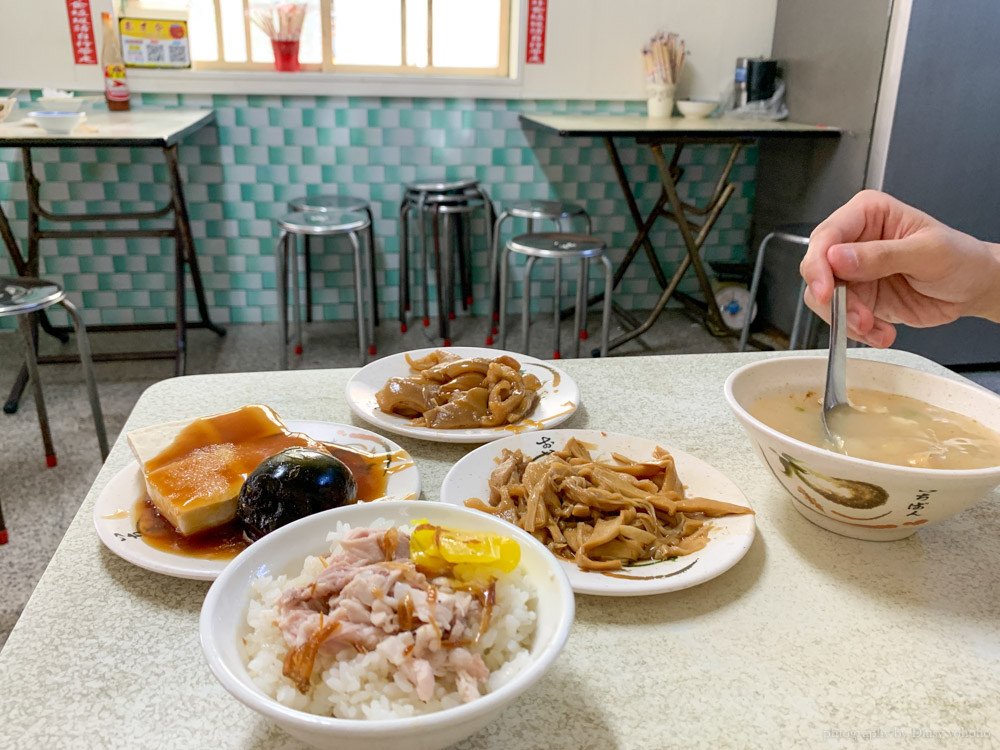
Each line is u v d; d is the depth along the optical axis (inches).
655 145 125.1
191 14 139.9
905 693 23.8
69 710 22.3
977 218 120.0
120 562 29.5
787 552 30.9
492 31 147.3
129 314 144.6
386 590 21.7
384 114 140.5
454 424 40.8
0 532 78.5
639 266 159.3
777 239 146.3
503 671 20.7
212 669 19.3
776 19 145.9
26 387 117.0
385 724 17.8
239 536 30.2
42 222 137.1
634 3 142.4
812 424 33.4
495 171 148.0
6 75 130.3
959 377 47.7
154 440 34.7
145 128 104.3
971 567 30.3
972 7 109.8
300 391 45.9
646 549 30.1
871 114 118.5
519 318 154.8
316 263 147.0
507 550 23.0
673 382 47.8
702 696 23.5
